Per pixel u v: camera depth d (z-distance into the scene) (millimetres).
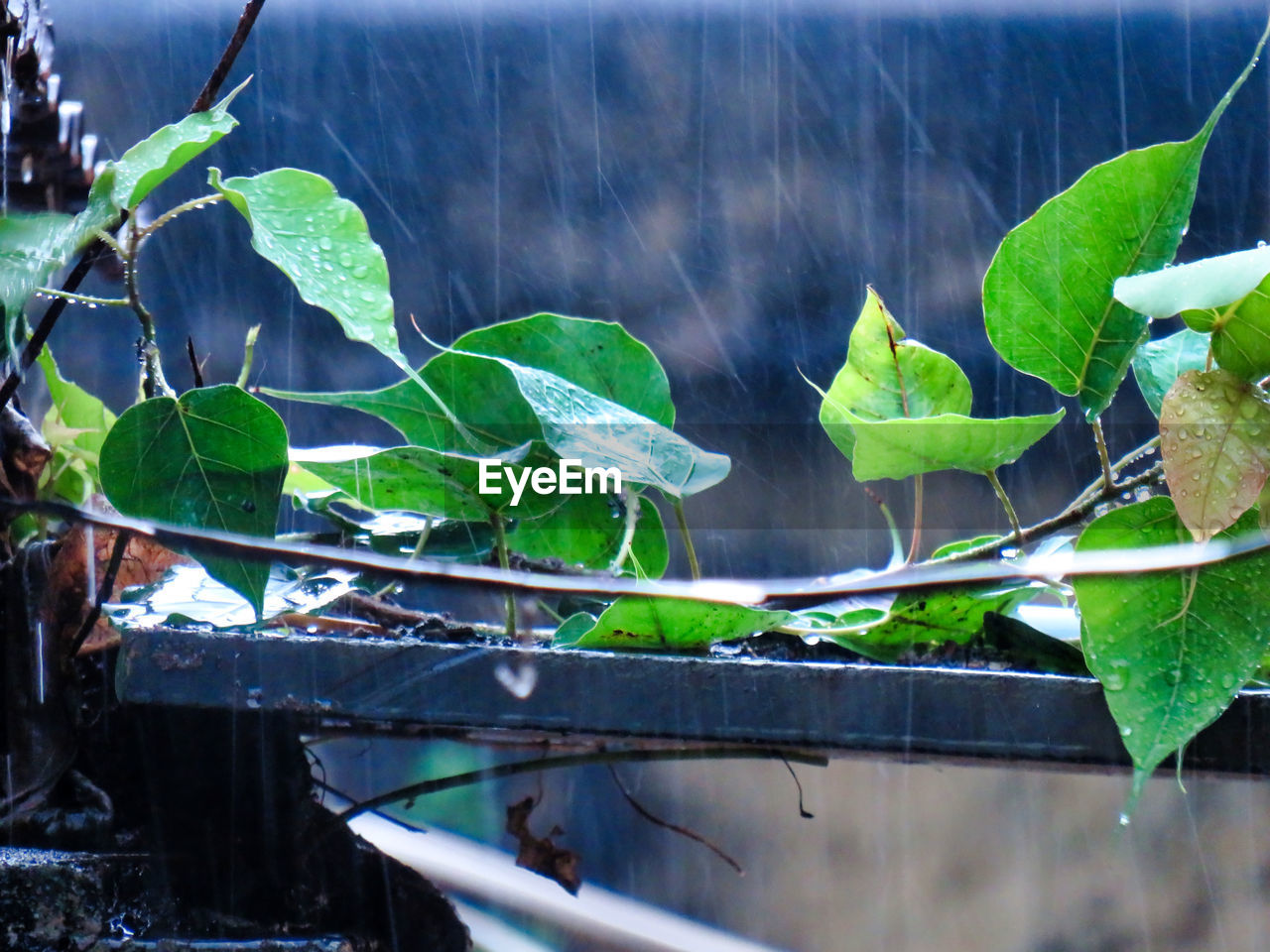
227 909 2072
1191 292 1948
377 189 4832
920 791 7512
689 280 4969
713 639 2070
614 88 5137
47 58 2174
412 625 2211
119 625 2045
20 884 1990
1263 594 1981
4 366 2092
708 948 6281
